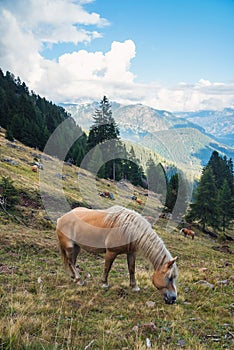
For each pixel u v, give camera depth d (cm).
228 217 5006
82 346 445
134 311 637
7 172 2952
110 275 911
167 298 677
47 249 1191
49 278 798
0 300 581
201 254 1920
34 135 5241
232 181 6294
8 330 405
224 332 557
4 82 8875
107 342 468
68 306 619
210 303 705
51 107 7612
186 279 901
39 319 505
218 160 6444
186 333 539
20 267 885
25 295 641
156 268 697
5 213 1897
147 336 519
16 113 6156
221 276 964
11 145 4622
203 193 4347
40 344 395
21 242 1199
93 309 627
